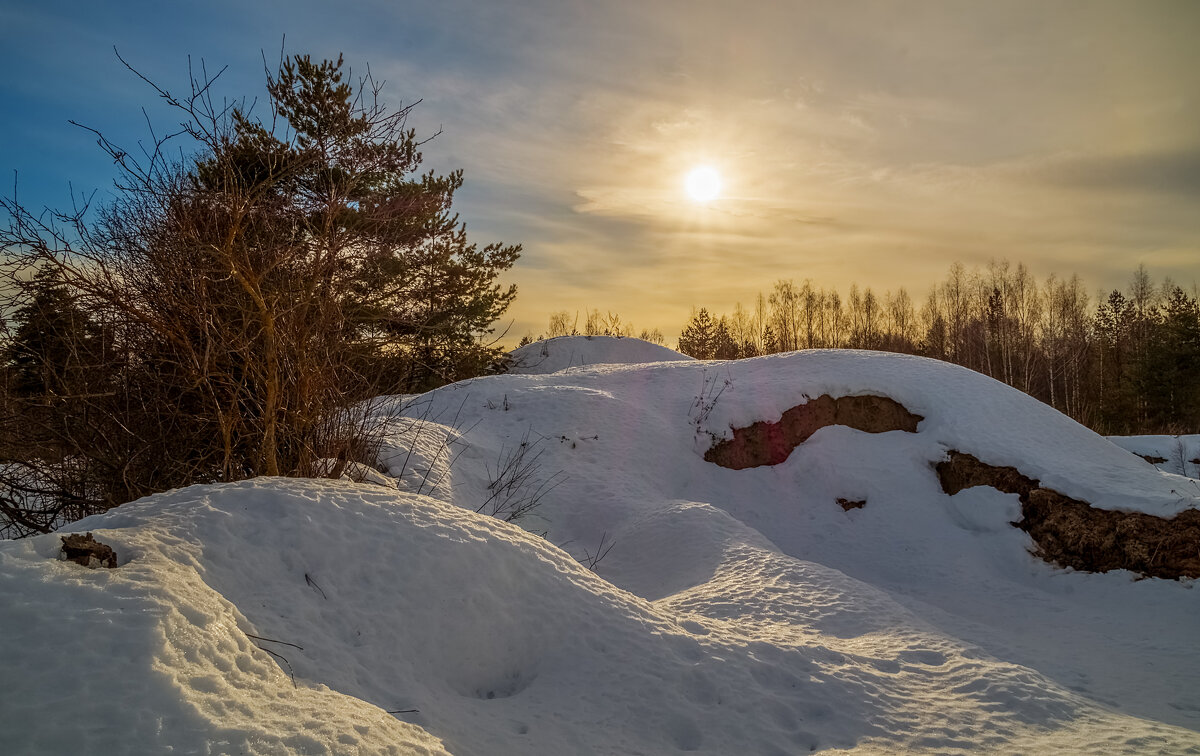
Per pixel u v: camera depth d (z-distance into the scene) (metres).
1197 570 10.19
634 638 5.92
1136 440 21.39
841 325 58.19
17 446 7.33
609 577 10.17
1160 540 10.71
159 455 7.66
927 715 5.66
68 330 6.75
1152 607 9.89
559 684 5.39
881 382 15.05
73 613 3.54
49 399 6.80
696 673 5.65
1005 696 6.02
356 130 6.70
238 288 6.79
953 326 50.50
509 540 6.43
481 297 20.33
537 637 5.75
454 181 18.28
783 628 7.42
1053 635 9.12
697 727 5.09
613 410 15.29
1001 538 11.85
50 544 4.04
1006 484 12.54
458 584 5.71
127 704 3.16
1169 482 12.18
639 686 5.41
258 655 4.17
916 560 11.73
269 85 6.28
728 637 6.39
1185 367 33.94
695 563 9.91
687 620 6.59
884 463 13.66
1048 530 11.62
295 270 6.99
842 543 12.39
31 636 3.35
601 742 4.79
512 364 26.14
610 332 44.44
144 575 4.07
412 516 6.21
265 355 6.71
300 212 6.89
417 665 5.06
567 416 14.95
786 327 58.66
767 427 14.74
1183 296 35.50
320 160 6.64
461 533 6.18
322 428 7.95
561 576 6.36
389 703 4.51
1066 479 12.20
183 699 3.29
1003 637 8.95
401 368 9.15
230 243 5.95
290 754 3.23
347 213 7.18
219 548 5.07
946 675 6.46
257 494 5.81
